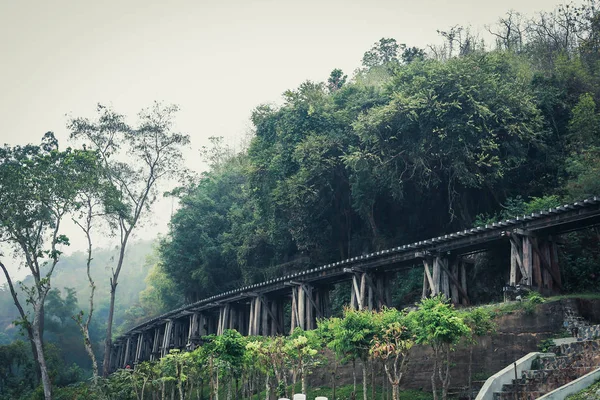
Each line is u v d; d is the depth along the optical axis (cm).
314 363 2455
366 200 3822
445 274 2681
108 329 4850
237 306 4147
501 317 2244
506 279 3045
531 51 4866
